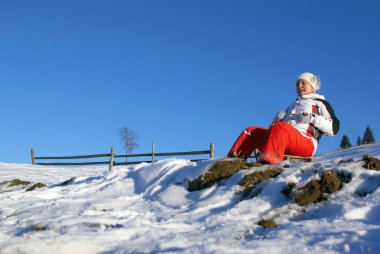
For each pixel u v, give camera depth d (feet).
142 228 10.71
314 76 16.47
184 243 9.15
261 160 15.12
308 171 12.48
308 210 10.97
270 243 8.40
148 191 16.29
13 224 13.43
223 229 10.19
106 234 10.18
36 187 25.36
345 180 11.78
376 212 9.87
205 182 14.61
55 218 12.57
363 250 7.47
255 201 11.87
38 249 9.25
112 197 16.69
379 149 24.38
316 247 7.87
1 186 36.14
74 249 9.38
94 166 56.95
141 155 47.16
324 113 15.66
